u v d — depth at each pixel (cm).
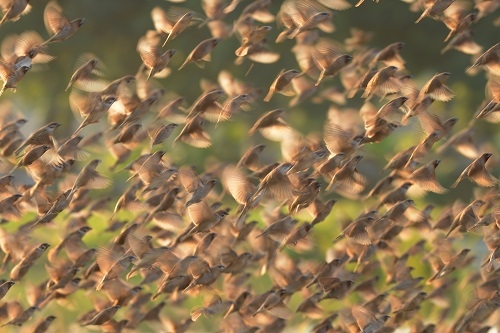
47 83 3506
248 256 1229
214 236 1169
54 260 1239
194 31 3141
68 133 3666
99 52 3347
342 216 1316
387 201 1207
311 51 1226
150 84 1230
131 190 1212
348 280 1228
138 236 1159
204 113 1170
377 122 1129
